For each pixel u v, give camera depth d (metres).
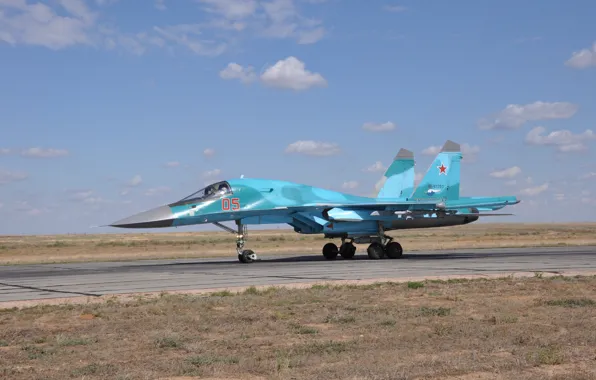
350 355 8.05
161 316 11.54
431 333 9.58
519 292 14.83
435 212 30.41
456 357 7.85
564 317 11.05
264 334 9.75
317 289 15.68
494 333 9.50
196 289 16.23
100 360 7.99
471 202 32.50
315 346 8.59
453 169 34.16
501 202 33.31
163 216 26.58
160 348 8.72
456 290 15.26
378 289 15.63
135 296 14.67
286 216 29.47
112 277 20.59
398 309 12.17
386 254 30.77
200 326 10.42
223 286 16.97
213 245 58.78
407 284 16.48
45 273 23.58
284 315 11.52
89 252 48.38
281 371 7.20
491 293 14.70
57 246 61.41
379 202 31.81
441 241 59.72
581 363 7.44
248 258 28.23
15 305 13.41
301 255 37.34
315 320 10.98
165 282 18.36
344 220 29.08
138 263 30.36
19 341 9.39
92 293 15.65
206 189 28.11
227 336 9.60
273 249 48.25
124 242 73.31
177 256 38.69
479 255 32.75
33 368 7.54
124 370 7.36
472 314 11.60
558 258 28.36
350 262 27.34
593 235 75.06
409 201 32.75
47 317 11.61
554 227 160.12
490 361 7.55
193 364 7.61
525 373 6.95
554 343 8.65
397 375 6.82
